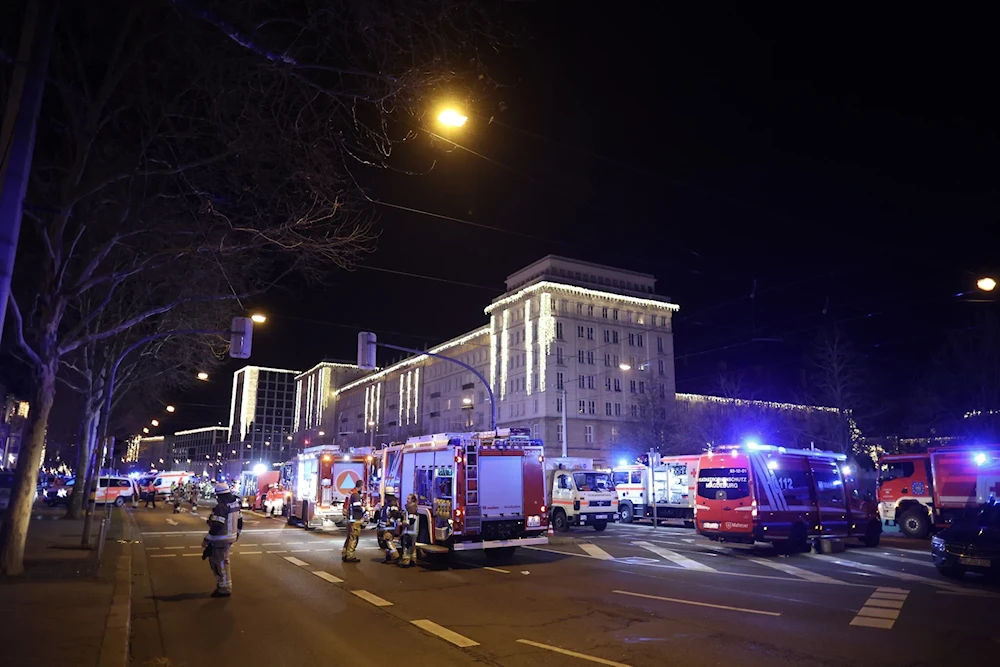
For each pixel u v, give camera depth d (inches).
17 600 370.0
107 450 1756.9
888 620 350.6
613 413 2851.9
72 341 519.2
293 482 1047.0
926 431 1684.3
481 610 382.9
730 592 437.7
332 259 533.0
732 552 686.5
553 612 375.6
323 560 613.3
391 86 382.6
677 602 403.5
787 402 2425.0
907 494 912.9
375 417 4554.6
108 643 278.5
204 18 346.6
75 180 466.0
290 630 335.9
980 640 307.6
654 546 742.5
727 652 288.2
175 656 288.7
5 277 254.1
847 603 398.3
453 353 3567.9
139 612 382.3
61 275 499.2
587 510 976.9
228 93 425.4
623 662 274.8
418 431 3782.0
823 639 309.7
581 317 2883.9
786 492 681.0
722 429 2103.8
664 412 2500.0
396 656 286.8
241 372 7032.5
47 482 2181.3
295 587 466.6
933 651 288.5
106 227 566.3
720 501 674.8
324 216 502.3
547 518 615.2
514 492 600.7
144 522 1122.0
